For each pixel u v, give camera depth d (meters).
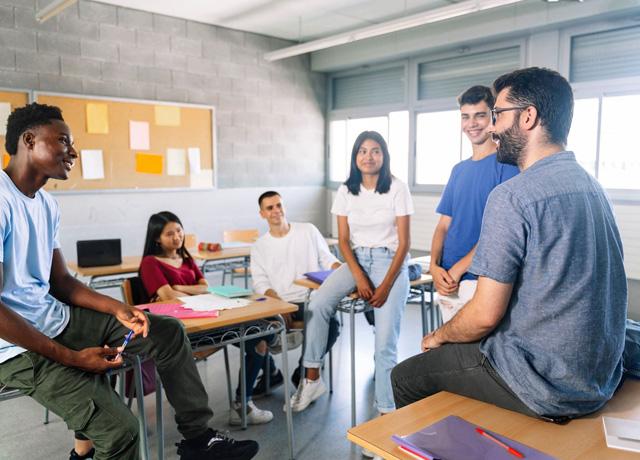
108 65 5.23
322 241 3.37
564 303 1.22
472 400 1.41
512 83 1.32
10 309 1.53
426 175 6.19
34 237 1.72
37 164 1.69
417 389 1.57
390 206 2.60
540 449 1.13
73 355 1.61
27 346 1.54
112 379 2.41
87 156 5.10
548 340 1.25
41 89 4.86
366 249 2.66
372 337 4.21
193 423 1.98
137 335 1.89
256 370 2.74
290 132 6.79
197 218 5.95
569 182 1.24
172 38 5.64
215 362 3.59
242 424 2.64
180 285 2.76
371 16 5.68
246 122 6.32
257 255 3.26
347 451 2.42
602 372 1.27
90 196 5.14
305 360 2.78
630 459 1.09
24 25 4.74
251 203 6.43
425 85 6.09
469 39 5.29
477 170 2.26
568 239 1.21
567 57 4.81
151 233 2.81
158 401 2.11
